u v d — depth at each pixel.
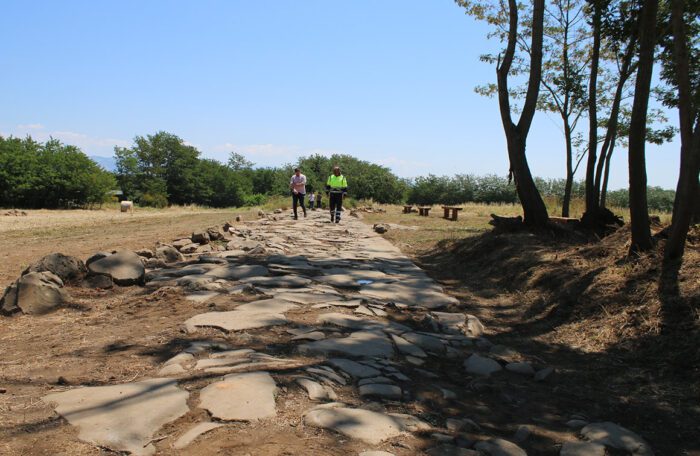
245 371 3.83
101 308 6.26
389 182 56.56
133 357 4.37
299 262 9.52
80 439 2.77
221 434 2.88
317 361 4.34
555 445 3.25
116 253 7.57
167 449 2.72
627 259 6.86
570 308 6.30
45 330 5.38
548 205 24.67
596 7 11.34
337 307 6.35
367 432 3.02
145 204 66.19
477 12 17.56
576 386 4.39
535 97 10.85
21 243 13.77
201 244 12.07
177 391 3.43
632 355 4.93
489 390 4.15
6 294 6.11
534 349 5.39
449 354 4.99
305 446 2.81
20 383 3.76
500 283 8.20
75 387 3.62
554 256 8.21
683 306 5.21
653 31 6.86
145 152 77.06
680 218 5.97
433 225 18.77
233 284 7.41
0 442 2.74
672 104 11.67
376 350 4.74
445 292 7.86
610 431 3.38
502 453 2.96
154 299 6.52
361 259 10.50
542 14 10.70
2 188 47.34
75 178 50.00
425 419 3.41
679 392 4.16
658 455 3.24
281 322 5.50
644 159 6.81
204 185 81.19
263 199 73.56
